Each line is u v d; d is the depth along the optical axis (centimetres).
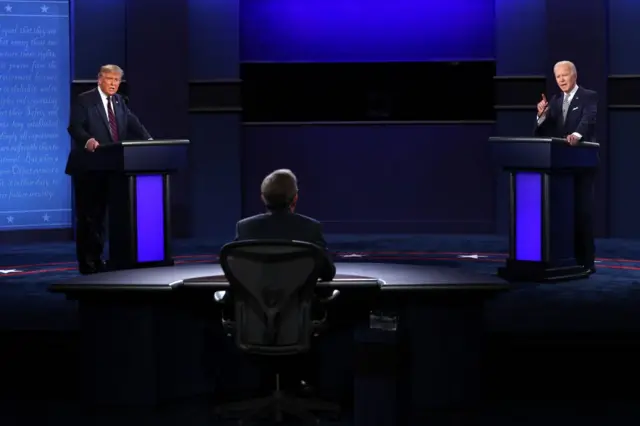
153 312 499
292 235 464
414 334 491
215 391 541
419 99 1163
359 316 532
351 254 980
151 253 782
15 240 1127
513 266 816
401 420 471
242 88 1167
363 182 1173
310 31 1163
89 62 1130
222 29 1144
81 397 513
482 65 1154
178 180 1148
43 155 1133
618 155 1129
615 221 1138
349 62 1163
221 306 520
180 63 1140
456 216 1169
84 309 502
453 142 1163
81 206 805
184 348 520
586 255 845
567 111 816
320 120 1170
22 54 1118
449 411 492
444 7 1154
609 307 681
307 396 533
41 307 693
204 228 1157
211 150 1150
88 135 782
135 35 1131
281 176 471
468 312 491
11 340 611
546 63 1126
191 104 1146
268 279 439
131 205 768
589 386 561
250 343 449
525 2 1129
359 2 1159
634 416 504
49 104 1131
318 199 1177
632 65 1123
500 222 1157
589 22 1113
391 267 551
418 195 1170
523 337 598
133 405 503
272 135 1171
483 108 1157
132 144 755
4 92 1114
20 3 1113
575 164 801
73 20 1126
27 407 529
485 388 550
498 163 814
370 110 1168
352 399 535
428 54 1159
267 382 546
